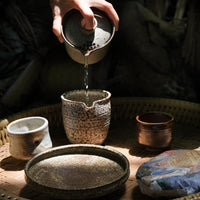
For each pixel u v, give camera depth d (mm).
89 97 730
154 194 543
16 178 625
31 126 691
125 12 980
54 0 670
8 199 525
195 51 932
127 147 715
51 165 625
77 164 627
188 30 941
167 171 563
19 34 1094
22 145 637
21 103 1020
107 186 531
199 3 901
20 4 1058
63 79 959
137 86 1007
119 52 1028
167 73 990
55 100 985
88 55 620
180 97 970
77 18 658
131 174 626
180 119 807
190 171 562
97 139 681
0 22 1122
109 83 1027
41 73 996
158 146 673
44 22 1045
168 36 1013
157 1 1065
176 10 1058
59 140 751
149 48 978
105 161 632
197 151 624
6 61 1138
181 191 532
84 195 521
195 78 972
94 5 656
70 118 667
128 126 800
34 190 547
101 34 649
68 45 635
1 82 1105
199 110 774
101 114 665
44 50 1018
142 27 979
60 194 522
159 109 821
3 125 737
